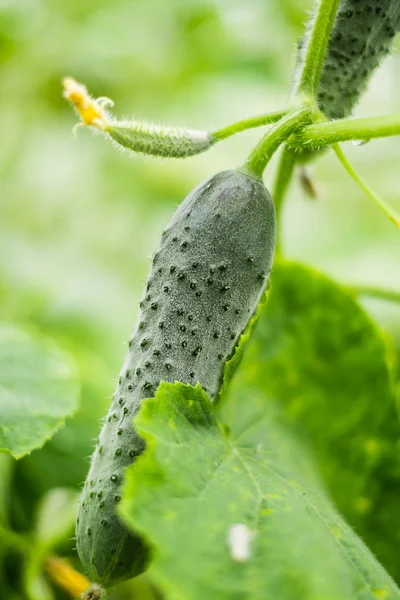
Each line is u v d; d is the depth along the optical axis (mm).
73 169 904
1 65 930
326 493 511
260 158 453
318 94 475
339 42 473
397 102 829
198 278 441
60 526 545
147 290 448
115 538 428
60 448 595
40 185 893
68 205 891
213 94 932
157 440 426
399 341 700
